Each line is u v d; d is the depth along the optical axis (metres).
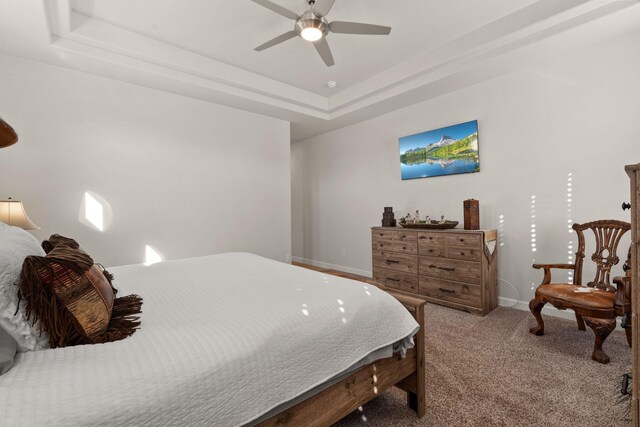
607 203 2.66
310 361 1.11
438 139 3.80
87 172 3.04
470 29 2.77
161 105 3.50
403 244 3.72
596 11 2.28
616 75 2.60
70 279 0.96
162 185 3.52
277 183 4.60
